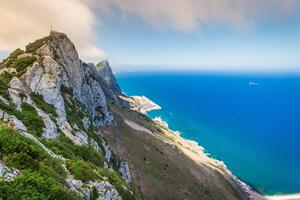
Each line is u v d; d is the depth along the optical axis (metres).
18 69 68.25
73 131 55.47
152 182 91.25
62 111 62.78
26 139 26.94
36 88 62.69
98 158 48.94
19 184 18.36
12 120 36.19
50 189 19.97
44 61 75.50
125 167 81.50
